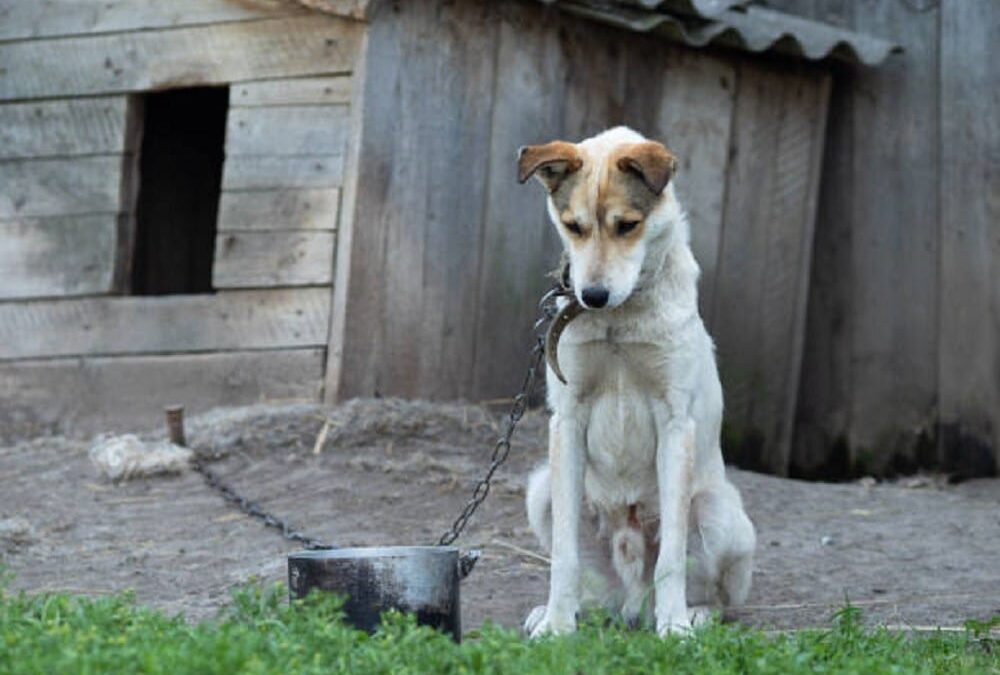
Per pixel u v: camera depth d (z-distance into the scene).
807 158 11.09
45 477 9.20
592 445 6.44
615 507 6.53
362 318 9.64
